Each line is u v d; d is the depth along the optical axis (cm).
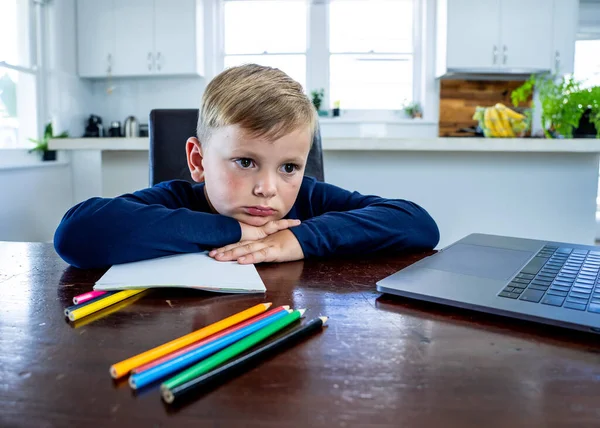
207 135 67
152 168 129
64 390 30
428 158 217
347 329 42
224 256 65
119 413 27
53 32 353
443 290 50
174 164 129
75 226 62
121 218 63
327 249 72
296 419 27
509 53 378
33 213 306
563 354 37
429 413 28
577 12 377
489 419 27
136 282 53
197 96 422
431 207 219
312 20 421
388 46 425
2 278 60
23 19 324
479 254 67
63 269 65
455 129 414
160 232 64
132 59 388
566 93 208
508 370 34
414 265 60
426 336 40
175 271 57
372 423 27
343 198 97
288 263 68
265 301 50
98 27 388
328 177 220
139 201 77
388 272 64
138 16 385
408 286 51
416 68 425
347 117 427
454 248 71
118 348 37
